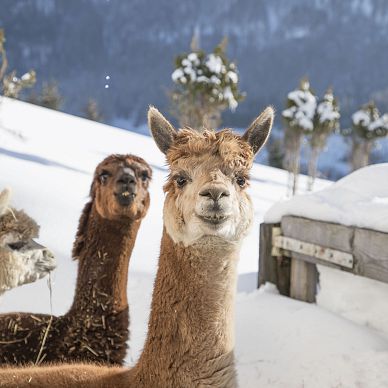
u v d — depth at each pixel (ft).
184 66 53.47
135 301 19.61
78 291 13.94
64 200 30.83
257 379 12.89
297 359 13.19
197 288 9.17
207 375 9.04
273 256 18.15
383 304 14.32
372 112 79.25
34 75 38.63
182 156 9.52
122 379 9.65
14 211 12.03
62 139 57.21
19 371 10.09
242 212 9.38
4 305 18.26
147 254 25.21
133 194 14.02
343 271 15.34
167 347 9.16
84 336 13.35
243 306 16.69
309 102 60.54
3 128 51.98
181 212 9.27
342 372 12.32
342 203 16.10
